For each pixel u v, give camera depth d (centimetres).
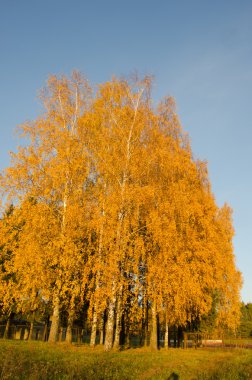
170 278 1795
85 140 2086
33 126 2022
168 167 2033
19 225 1897
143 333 2842
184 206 1972
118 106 2166
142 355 1698
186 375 1159
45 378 902
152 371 1186
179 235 1956
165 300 1892
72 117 2178
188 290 1858
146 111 2211
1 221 1842
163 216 1844
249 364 1527
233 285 3006
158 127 2283
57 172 1888
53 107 2167
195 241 2008
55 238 1766
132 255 1725
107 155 1944
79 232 1805
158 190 1941
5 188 1852
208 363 1557
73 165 1922
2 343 1822
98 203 1834
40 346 1720
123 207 1812
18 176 1870
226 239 2870
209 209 2445
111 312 1784
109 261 1653
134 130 2098
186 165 2233
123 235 1764
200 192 2403
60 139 2008
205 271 2069
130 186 1859
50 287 1784
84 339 4188
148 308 2320
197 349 2612
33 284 1705
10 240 1856
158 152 2008
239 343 3247
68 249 1697
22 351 1433
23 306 1936
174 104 2467
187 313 2300
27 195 1861
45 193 1839
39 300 1931
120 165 1941
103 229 1739
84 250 1770
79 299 1984
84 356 1421
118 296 1802
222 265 2364
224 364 1477
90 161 2006
